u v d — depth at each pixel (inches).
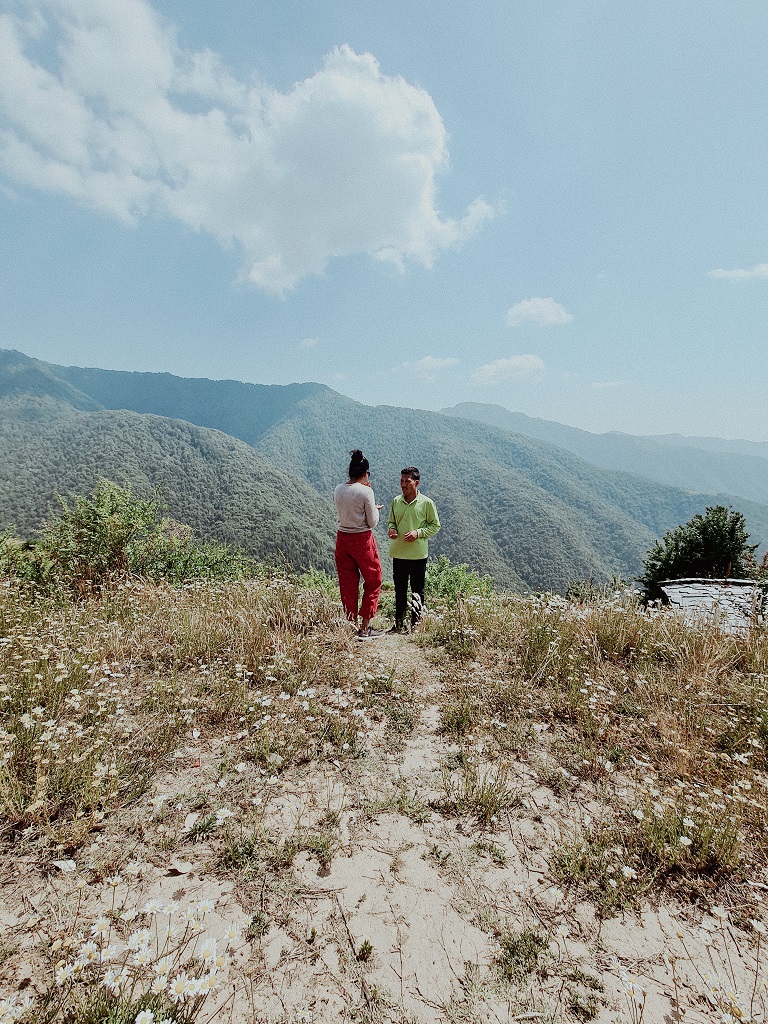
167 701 132.6
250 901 73.4
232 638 174.7
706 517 427.5
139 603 225.8
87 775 94.6
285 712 129.3
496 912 73.5
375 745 120.4
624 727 129.4
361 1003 59.2
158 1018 53.7
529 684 154.0
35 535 305.9
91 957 57.4
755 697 137.9
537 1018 58.2
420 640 197.9
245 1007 57.7
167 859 81.0
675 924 72.6
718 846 85.0
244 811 93.6
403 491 221.1
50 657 155.0
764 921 72.6
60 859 78.7
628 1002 60.4
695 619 198.7
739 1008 55.5
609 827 91.6
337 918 71.3
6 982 58.4
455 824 93.1
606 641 183.6
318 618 209.2
